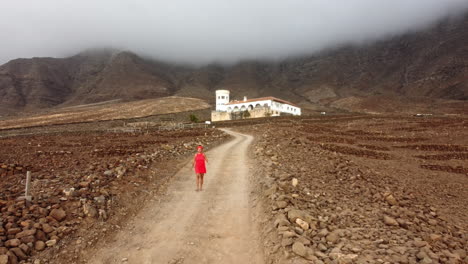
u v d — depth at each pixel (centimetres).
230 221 717
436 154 2262
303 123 5000
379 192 962
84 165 1439
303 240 526
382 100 13812
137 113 11100
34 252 539
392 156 2166
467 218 839
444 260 469
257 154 1636
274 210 691
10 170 1291
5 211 670
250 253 555
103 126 7500
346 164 1381
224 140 2792
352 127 4356
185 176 1199
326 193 884
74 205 734
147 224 710
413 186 1233
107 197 820
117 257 558
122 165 1216
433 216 803
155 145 2583
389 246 527
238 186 1027
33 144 2989
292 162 1323
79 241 598
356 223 658
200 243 607
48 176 1120
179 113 11194
